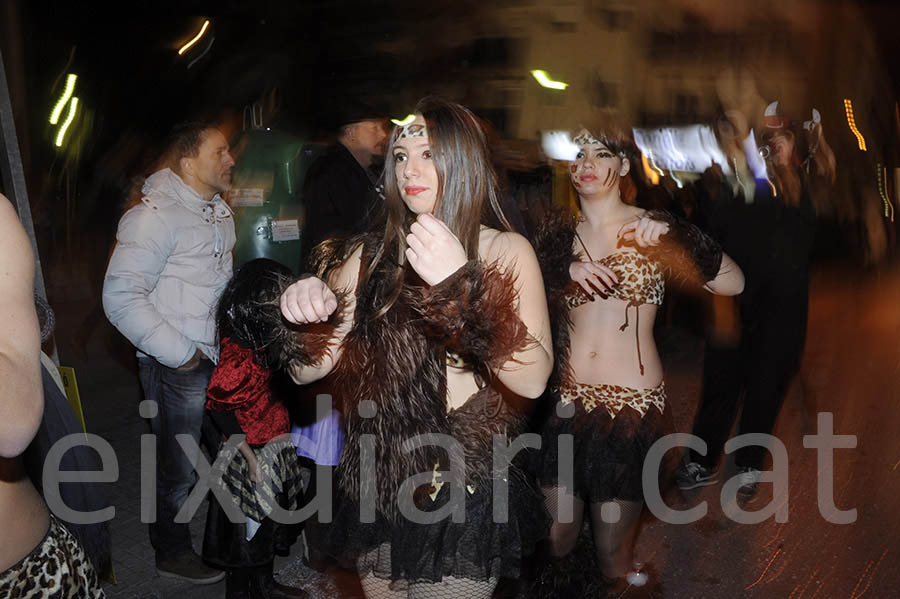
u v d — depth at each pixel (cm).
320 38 865
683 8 888
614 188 315
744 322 440
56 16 986
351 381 225
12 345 160
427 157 220
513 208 262
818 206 690
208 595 357
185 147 335
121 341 717
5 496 182
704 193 464
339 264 237
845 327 765
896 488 458
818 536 407
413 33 841
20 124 929
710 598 355
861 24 1052
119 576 370
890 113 1020
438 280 201
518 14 842
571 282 306
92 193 741
